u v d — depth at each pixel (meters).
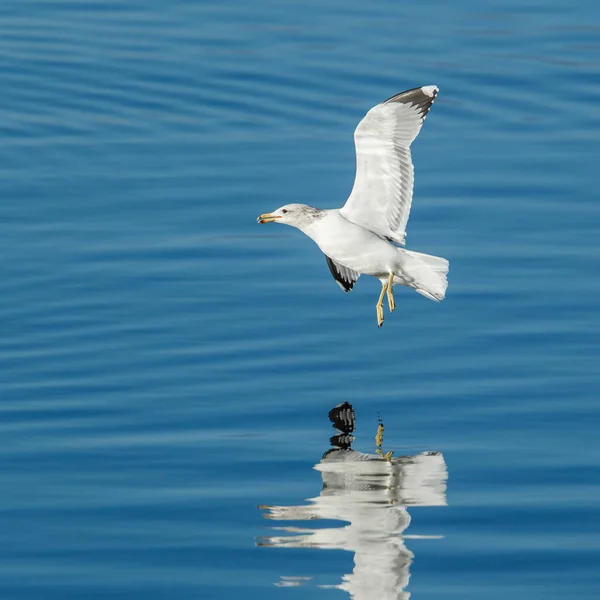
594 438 14.73
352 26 29.75
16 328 17.44
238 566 11.91
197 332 17.44
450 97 26.41
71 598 11.37
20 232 20.59
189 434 14.73
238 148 24.22
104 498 13.22
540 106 26.09
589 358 16.75
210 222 21.12
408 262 15.71
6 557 12.06
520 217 21.34
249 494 13.34
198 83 27.06
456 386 16.06
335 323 17.89
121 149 24.22
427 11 30.69
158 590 11.49
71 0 31.48
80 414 15.16
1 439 14.53
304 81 27.03
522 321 17.88
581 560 12.05
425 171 23.20
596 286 18.88
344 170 23.11
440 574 11.80
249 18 30.27
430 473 13.87
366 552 12.15
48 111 25.97
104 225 20.95
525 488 13.53
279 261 19.92
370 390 15.95
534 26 29.81
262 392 15.84
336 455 14.24
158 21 30.23
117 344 17.02
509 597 11.42
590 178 22.83
